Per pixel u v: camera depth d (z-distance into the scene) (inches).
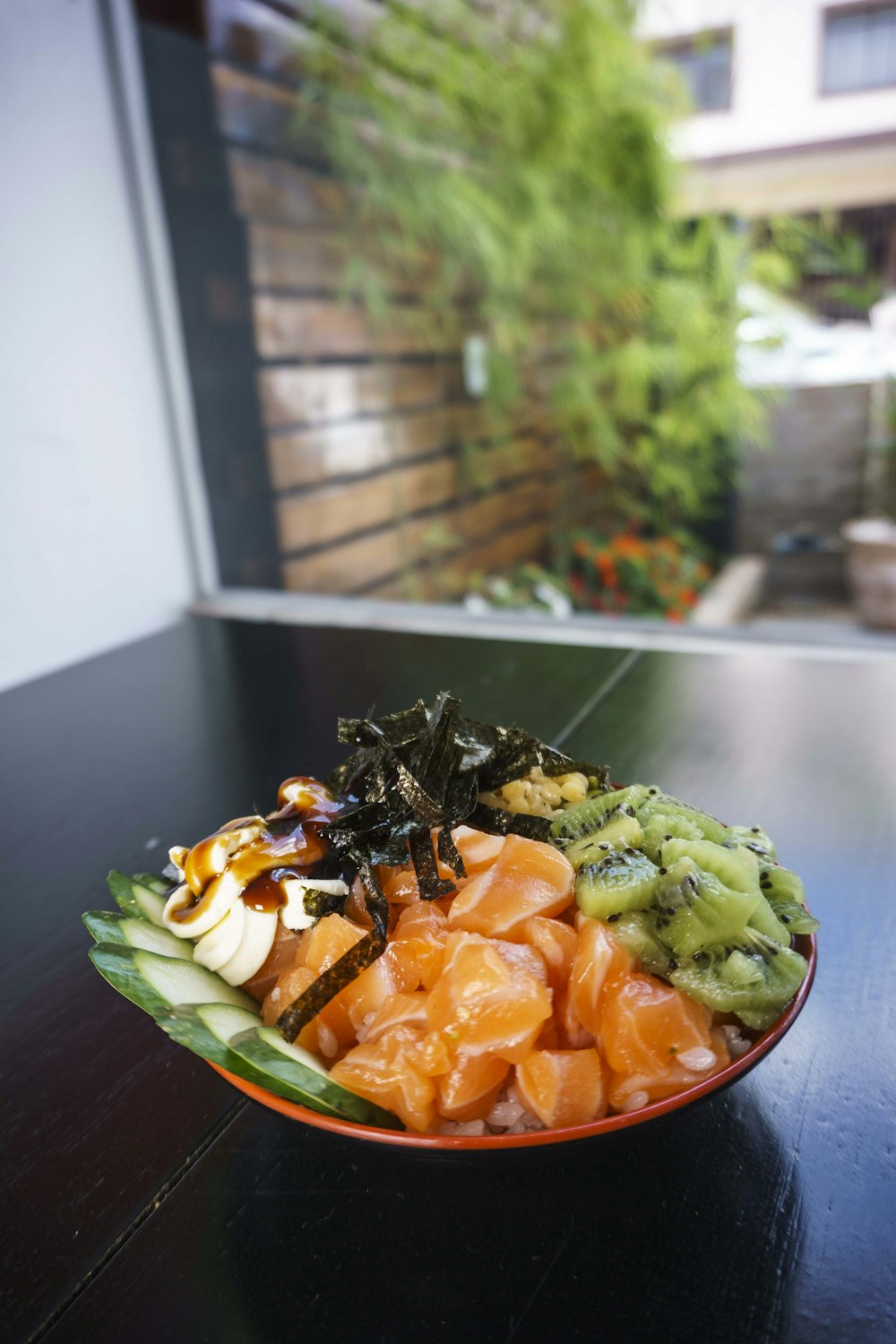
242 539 46.3
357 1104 9.5
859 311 57.2
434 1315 9.0
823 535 65.6
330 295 48.2
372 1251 9.8
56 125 35.1
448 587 60.2
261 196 43.4
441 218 50.7
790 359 59.2
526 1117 9.6
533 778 14.0
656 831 11.9
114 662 32.1
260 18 42.3
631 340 61.9
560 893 11.0
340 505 50.6
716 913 10.3
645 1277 9.3
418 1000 10.2
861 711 23.0
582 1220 9.9
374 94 47.8
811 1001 13.0
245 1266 9.7
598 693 25.1
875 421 60.6
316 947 11.0
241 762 23.0
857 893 15.4
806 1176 10.3
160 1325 9.2
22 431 35.0
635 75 51.3
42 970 15.2
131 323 39.6
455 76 50.5
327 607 43.5
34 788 22.7
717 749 21.1
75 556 38.0
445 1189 10.5
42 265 35.1
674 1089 9.4
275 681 28.8
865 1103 11.2
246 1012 10.5
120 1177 10.9
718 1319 8.8
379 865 11.8
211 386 43.2
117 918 11.4
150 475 41.3
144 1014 13.9
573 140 53.0
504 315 56.9
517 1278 9.3
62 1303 9.4
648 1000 9.6
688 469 64.9
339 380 49.4
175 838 19.5
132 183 38.8
